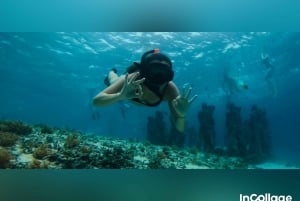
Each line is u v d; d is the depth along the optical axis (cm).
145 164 469
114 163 450
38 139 514
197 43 884
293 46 894
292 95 1470
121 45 988
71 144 490
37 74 1470
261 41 872
